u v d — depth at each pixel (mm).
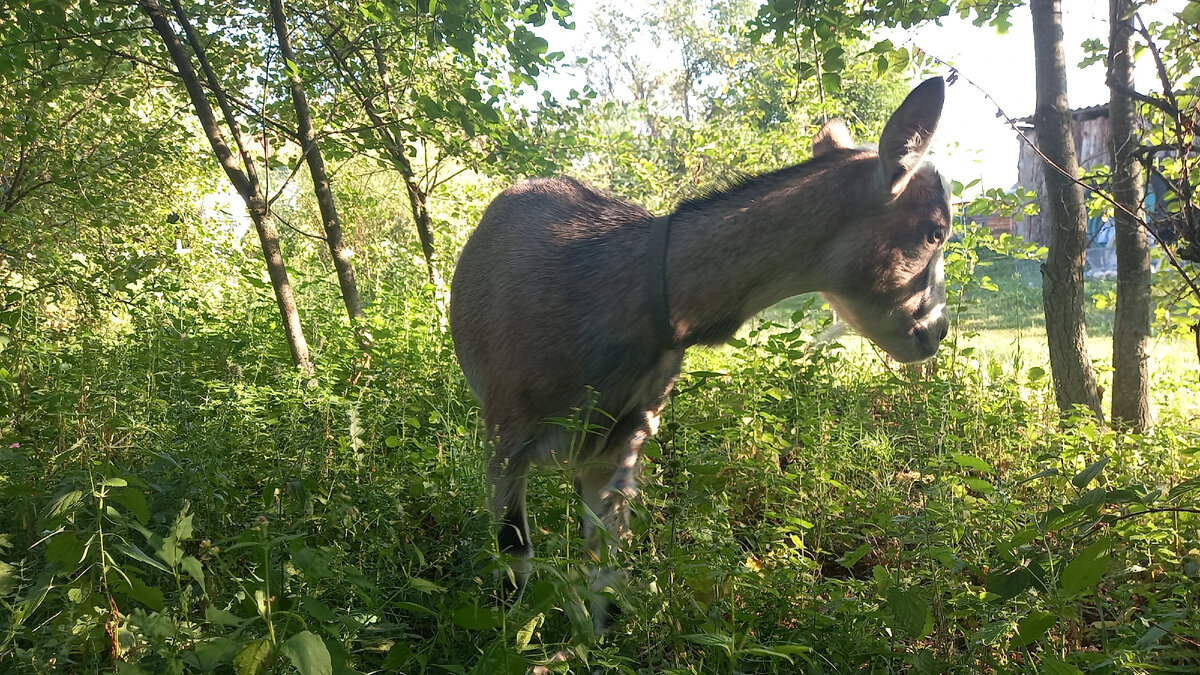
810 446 4109
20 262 6559
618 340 3102
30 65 5309
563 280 3168
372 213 10539
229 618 1883
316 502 3150
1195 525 3098
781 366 5066
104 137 6930
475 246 3828
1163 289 5418
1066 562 2557
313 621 2328
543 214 3506
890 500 3309
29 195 6723
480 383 3676
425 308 6520
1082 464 4074
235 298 7668
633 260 3137
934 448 4203
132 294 6062
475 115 5457
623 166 9172
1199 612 2555
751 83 9617
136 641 2100
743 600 2830
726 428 4156
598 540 2725
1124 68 4434
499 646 2018
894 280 3318
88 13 5125
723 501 3275
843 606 2650
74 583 2271
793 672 2617
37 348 5121
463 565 3018
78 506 2457
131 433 3705
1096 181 5043
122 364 4879
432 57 6082
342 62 6258
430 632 2887
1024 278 14398
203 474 3174
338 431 3867
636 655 2660
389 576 2895
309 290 7262
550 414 3184
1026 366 7137
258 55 6250
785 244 3121
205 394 4637
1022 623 2125
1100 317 11242
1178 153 3826
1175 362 7418
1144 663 2279
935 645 2732
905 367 5523
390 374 5031
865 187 3146
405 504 3385
